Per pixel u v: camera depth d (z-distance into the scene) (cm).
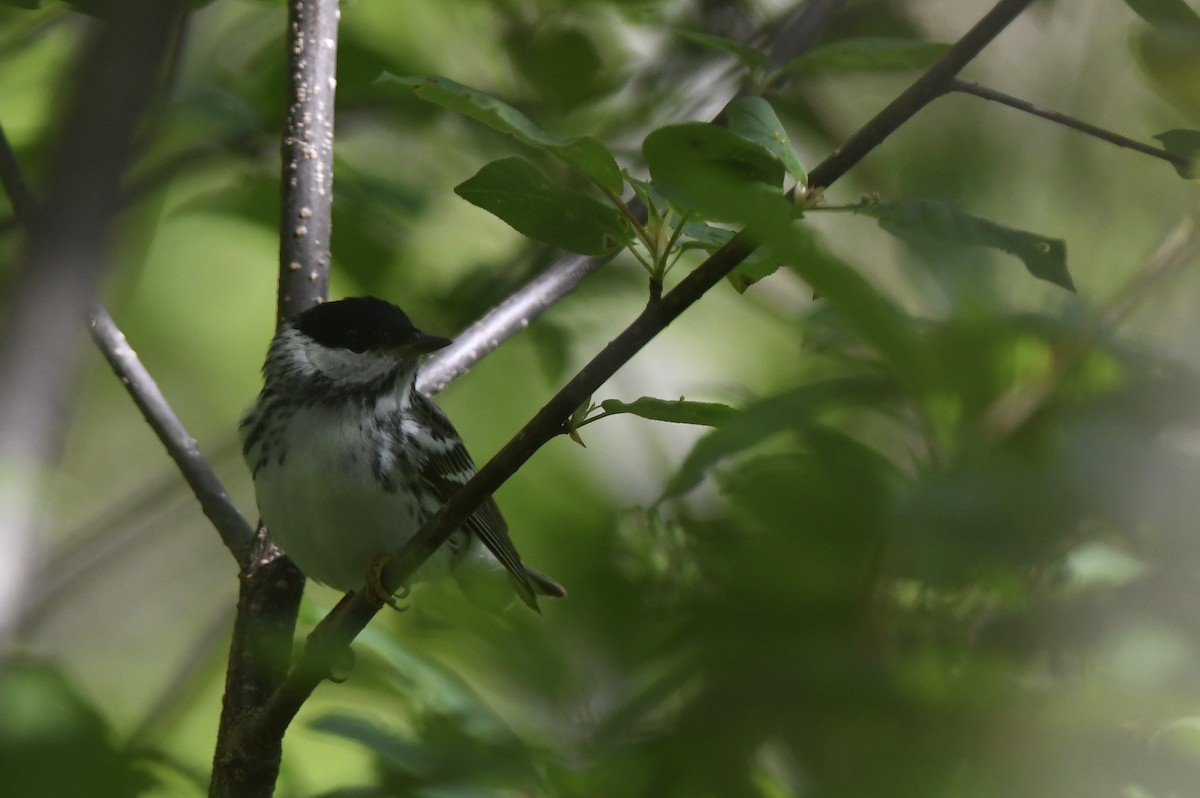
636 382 1153
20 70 1038
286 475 848
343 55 1007
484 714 521
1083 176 758
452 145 1124
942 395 345
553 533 416
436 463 891
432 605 448
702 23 1130
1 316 390
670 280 1133
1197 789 294
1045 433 339
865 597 321
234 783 662
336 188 1034
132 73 401
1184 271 564
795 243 282
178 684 919
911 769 294
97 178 396
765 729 305
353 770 917
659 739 333
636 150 1055
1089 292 621
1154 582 335
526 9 1073
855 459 345
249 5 1109
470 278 1121
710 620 335
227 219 1009
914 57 652
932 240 446
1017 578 323
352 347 882
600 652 393
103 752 323
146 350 1238
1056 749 296
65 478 1237
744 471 342
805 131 1050
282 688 637
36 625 940
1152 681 315
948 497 307
